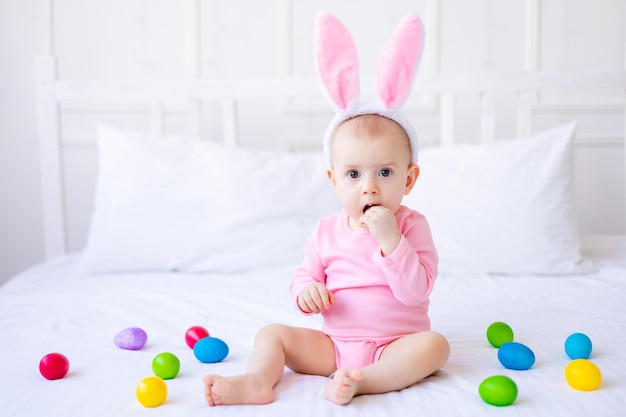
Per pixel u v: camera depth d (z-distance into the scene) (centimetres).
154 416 91
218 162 196
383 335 108
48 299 163
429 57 239
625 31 240
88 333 135
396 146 108
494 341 120
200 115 221
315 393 99
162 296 161
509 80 208
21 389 103
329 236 116
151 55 247
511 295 158
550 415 88
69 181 254
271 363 100
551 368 107
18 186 254
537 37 236
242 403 95
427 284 108
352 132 108
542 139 190
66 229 233
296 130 251
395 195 108
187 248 188
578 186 249
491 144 194
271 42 246
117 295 164
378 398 97
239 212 189
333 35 113
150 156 198
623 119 245
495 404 92
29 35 248
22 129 252
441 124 238
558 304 148
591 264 181
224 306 153
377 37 244
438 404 93
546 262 178
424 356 100
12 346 126
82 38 247
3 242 254
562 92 245
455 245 182
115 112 251
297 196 193
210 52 247
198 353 115
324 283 116
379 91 111
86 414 92
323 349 109
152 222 190
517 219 181
